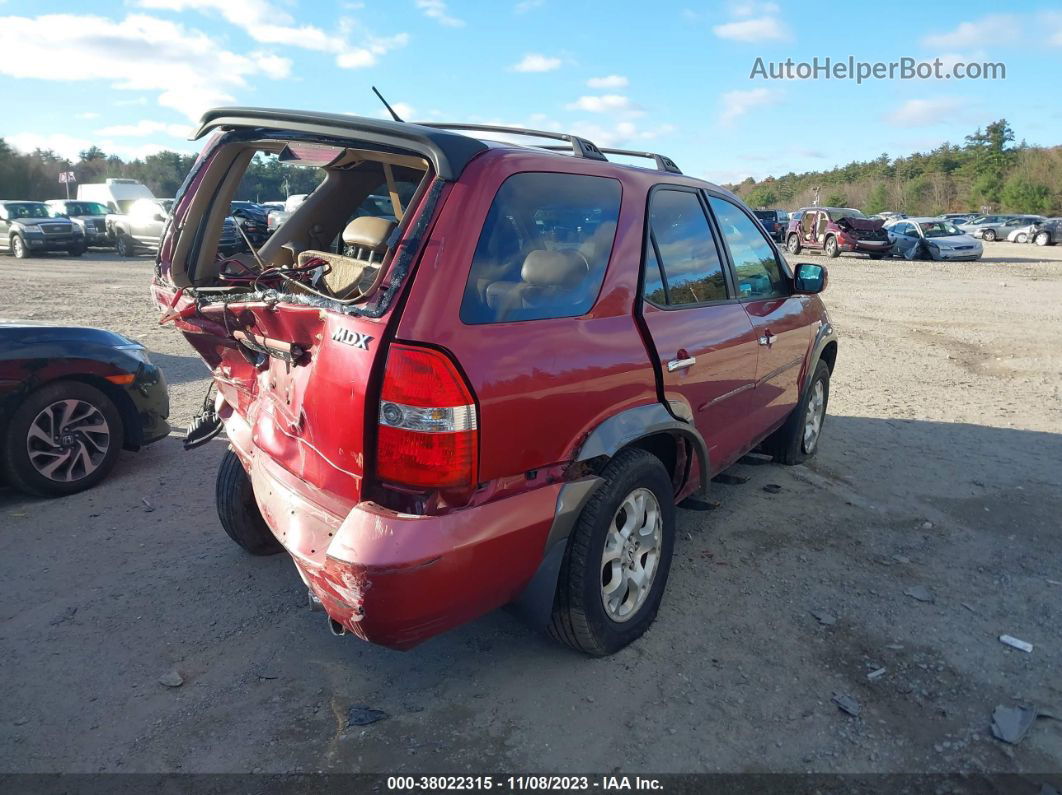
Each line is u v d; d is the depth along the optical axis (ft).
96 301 46.44
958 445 20.62
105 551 14.10
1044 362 31.89
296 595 12.63
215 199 12.32
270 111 10.15
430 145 8.79
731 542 14.66
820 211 97.04
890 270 76.64
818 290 16.08
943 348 35.35
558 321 9.61
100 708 9.84
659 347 11.11
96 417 16.92
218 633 11.51
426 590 8.30
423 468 8.27
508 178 9.21
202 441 13.48
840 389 27.22
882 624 11.91
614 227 10.91
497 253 9.04
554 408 9.34
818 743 9.35
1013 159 244.42
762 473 18.29
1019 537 14.97
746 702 10.07
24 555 13.89
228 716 9.73
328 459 9.00
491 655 11.07
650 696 10.17
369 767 8.90
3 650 11.00
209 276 12.66
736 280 14.17
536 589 9.75
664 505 11.41
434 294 8.29
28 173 199.00
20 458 15.78
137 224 82.84
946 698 10.19
